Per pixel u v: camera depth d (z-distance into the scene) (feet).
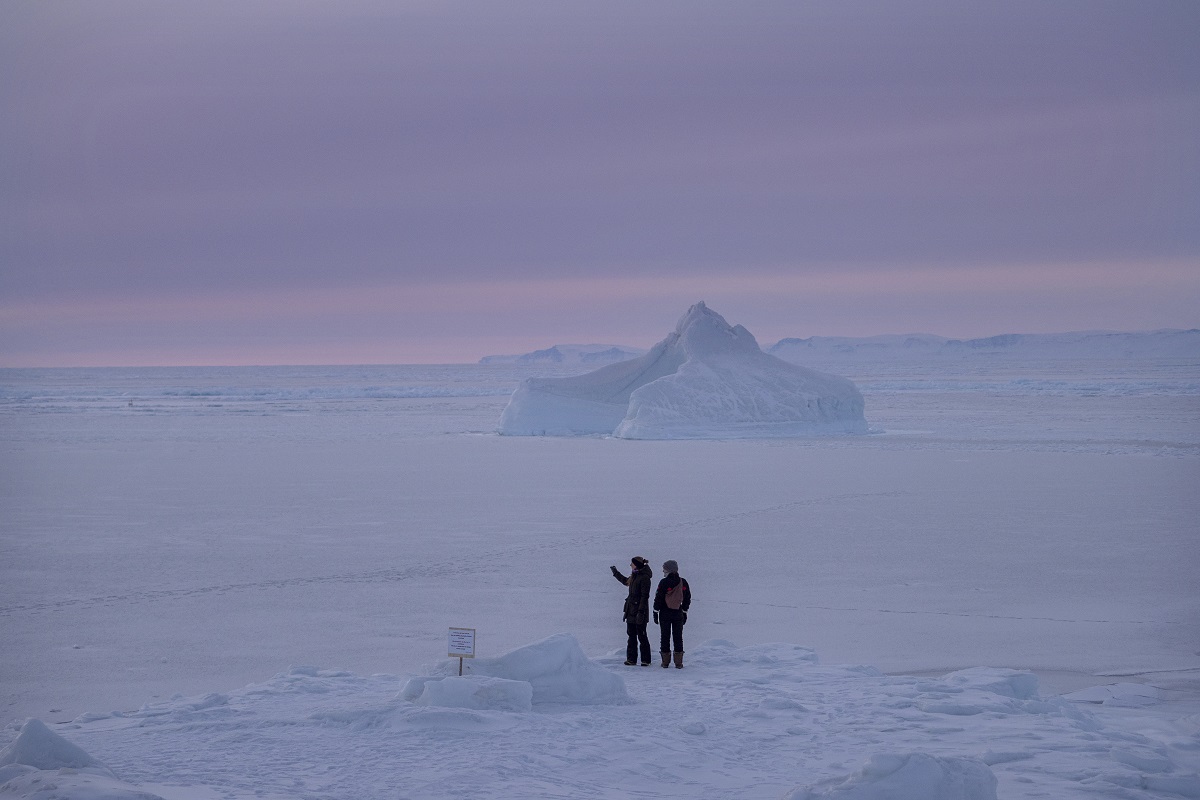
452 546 80.28
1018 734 29.32
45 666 45.50
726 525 91.40
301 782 23.71
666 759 26.61
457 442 205.36
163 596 61.26
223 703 34.76
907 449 179.01
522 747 27.22
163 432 238.07
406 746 27.17
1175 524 89.97
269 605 58.65
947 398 422.00
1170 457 157.58
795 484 125.49
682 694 35.45
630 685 37.32
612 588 63.67
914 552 76.43
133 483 128.67
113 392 509.76
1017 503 105.40
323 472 143.33
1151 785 24.13
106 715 34.45
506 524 92.53
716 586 64.13
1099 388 470.80
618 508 103.65
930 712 32.37
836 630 52.19
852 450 178.60
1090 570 68.74
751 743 28.60
